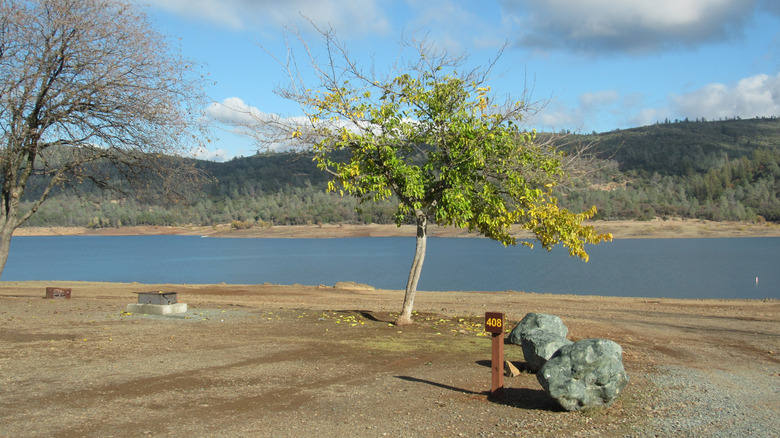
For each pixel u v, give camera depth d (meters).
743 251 97.12
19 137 14.81
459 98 12.55
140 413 6.44
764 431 5.88
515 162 12.30
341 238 174.88
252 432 5.88
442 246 135.50
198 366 8.77
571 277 53.38
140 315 14.37
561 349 6.96
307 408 6.75
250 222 198.88
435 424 6.20
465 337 12.07
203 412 6.53
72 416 6.27
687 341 12.26
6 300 17.69
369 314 15.39
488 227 13.59
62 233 178.75
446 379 8.29
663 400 7.14
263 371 8.55
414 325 13.48
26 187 17.59
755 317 16.97
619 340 12.19
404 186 12.66
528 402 7.09
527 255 97.81
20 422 6.04
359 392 7.49
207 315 14.66
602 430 5.96
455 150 12.34
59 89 14.87
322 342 11.06
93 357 9.22
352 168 12.07
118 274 60.03
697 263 71.19
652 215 174.38
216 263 79.38
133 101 15.60
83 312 14.86
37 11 14.90
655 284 46.03
